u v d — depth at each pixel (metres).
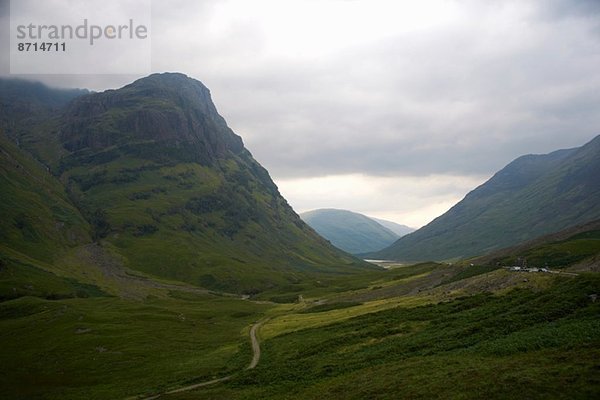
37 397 95.38
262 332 138.88
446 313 100.44
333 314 147.00
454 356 64.88
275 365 91.44
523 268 130.00
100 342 137.88
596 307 70.00
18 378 109.94
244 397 73.00
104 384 101.50
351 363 78.56
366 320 115.25
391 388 55.75
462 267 186.25
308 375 78.06
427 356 70.38
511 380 47.81
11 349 137.00
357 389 59.75
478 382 49.78
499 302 94.69
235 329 158.25
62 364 119.94
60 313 173.50
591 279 83.56
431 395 49.97
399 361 71.25
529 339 62.09
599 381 42.84
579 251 143.50
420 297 136.75
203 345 133.62
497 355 59.88
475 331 76.75
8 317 180.00
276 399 67.12
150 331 152.38
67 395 94.69
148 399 84.88
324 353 92.31
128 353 126.06
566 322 67.00
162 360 118.44
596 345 52.62
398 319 106.38
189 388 88.12
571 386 43.28
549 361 51.25
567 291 82.19
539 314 74.94
